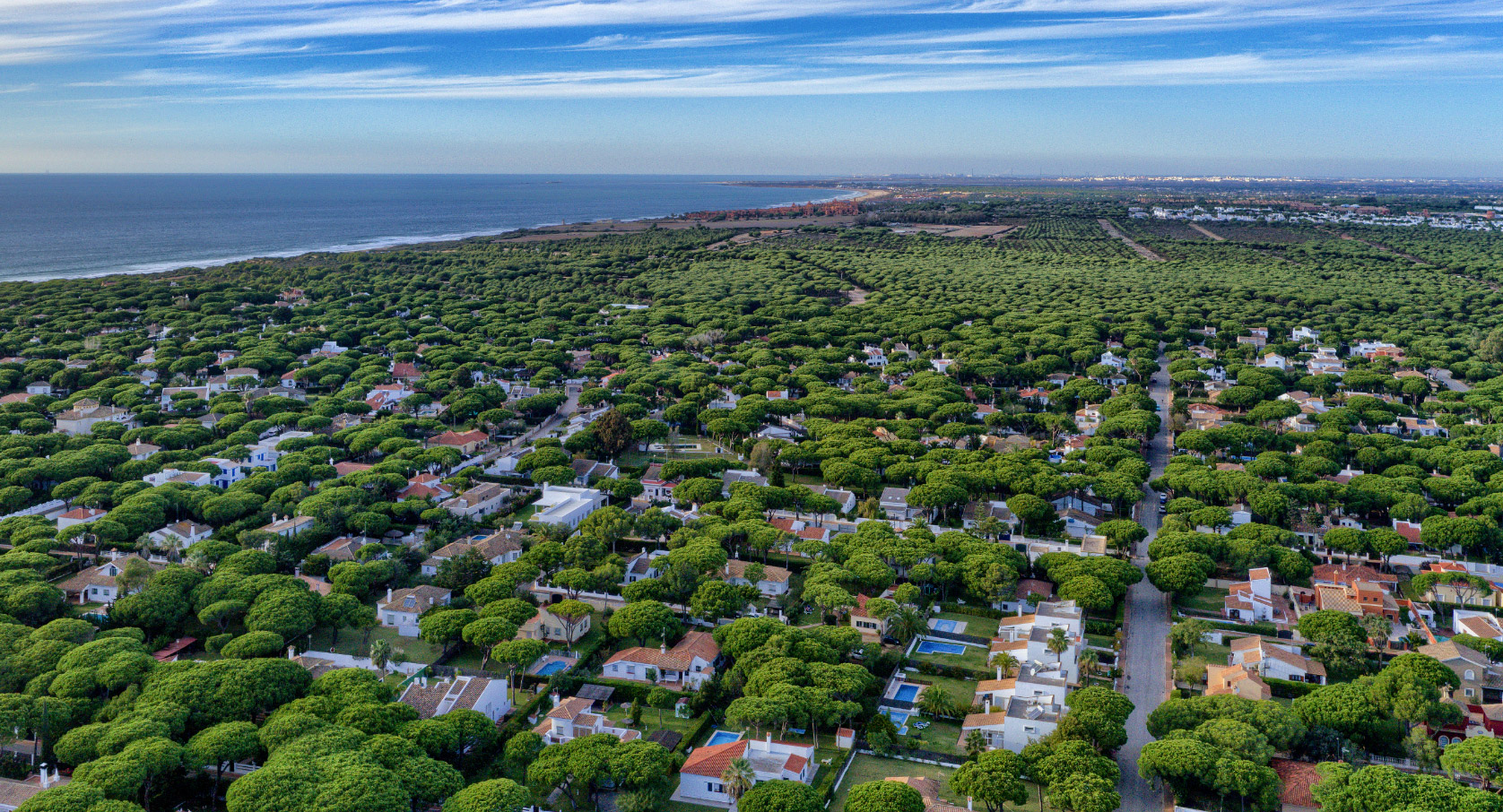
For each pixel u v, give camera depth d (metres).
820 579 183.38
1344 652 158.50
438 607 179.12
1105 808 117.75
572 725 138.50
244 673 141.00
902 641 170.12
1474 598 182.25
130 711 133.88
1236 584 190.00
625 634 165.12
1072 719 134.00
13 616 166.75
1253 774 120.94
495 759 136.00
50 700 134.88
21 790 121.19
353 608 171.88
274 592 171.25
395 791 115.56
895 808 114.12
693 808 126.00
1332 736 134.25
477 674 158.75
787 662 149.00
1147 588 197.25
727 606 174.12
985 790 120.56
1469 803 113.81
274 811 111.00
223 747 125.31
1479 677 149.12
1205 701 139.88
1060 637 154.12
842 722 145.88
